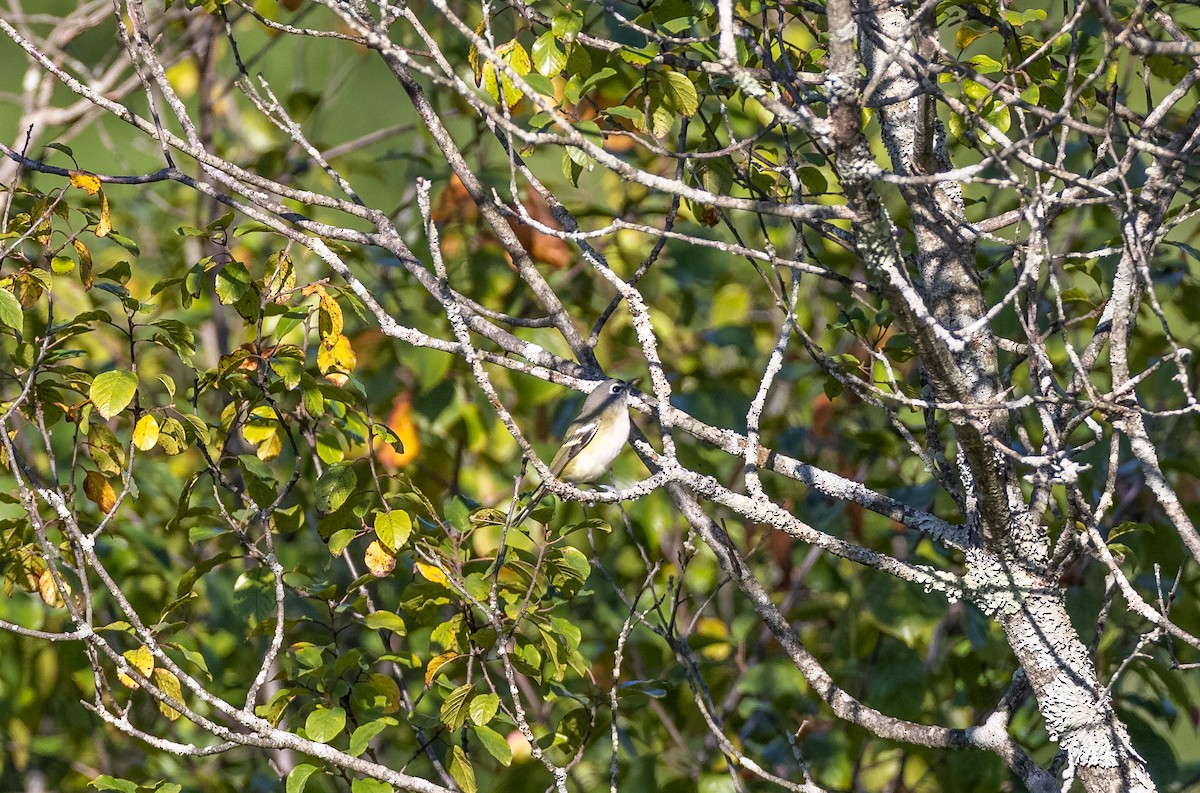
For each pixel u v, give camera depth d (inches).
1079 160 476.7
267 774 528.7
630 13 433.4
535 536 422.9
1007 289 461.1
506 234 395.9
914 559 450.9
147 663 335.0
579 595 392.5
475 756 494.3
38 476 469.1
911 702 453.1
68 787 505.4
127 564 463.2
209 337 633.0
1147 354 494.9
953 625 530.9
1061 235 513.0
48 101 596.1
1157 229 273.4
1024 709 500.7
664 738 492.7
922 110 284.8
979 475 274.5
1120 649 445.7
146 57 347.9
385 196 738.2
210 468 369.4
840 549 301.7
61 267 358.9
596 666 502.6
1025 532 289.4
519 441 286.8
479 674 417.4
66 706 502.3
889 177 235.9
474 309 387.9
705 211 364.2
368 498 376.8
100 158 786.8
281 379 399.5
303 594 387.9
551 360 383.2
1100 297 443.8
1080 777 280.4
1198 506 450.3
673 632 366.6
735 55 236.2
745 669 506.9
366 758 417.1
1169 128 489.4
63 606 374.3
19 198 422.0
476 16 561.3
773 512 303.0
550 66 329.1
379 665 487.8
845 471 558.9
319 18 816.3
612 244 572.4
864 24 279.9
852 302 531.5
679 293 617.9
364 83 834.2
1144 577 444.1
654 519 518.9
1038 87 325.1
